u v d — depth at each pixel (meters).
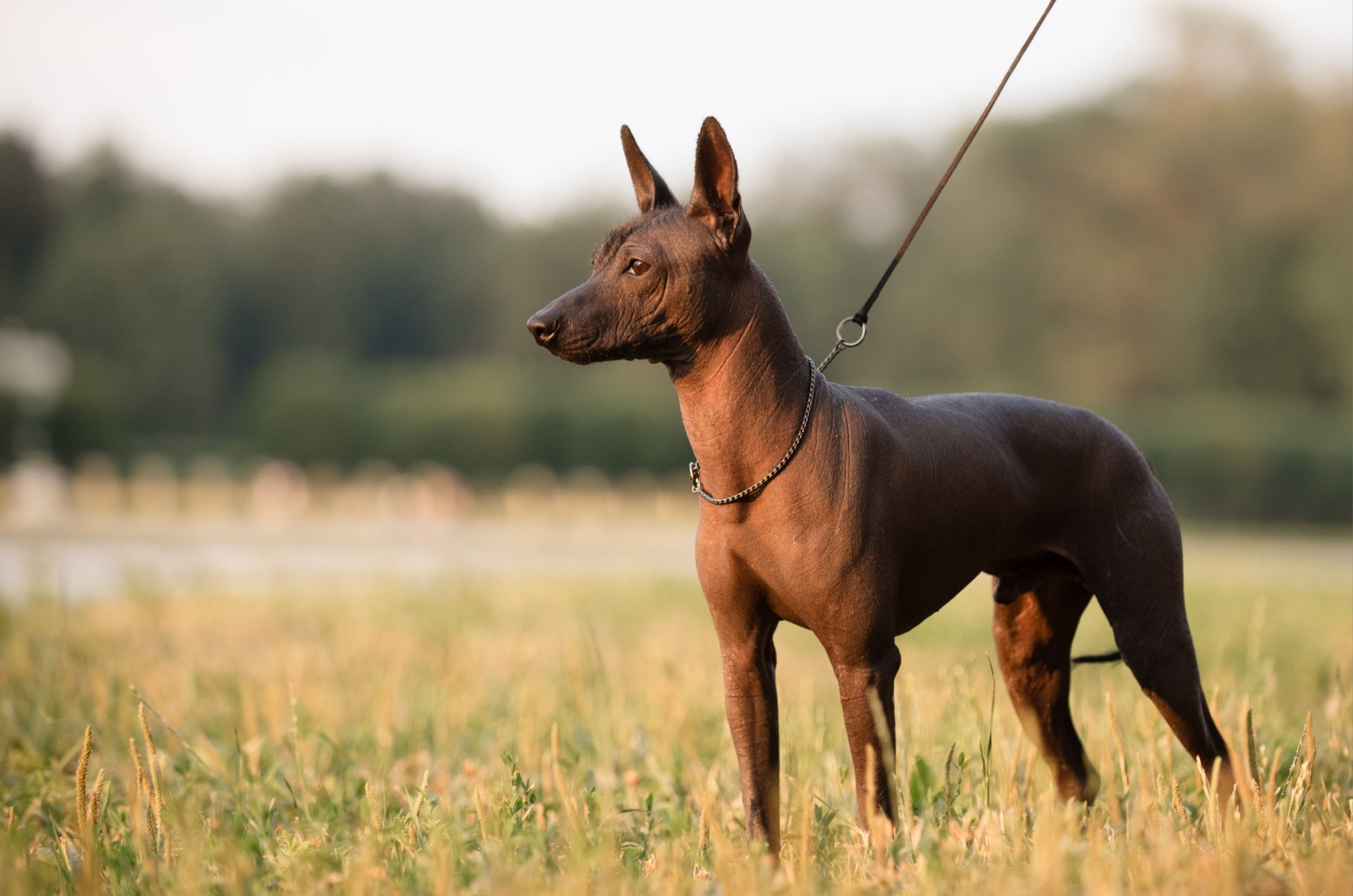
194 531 35.81
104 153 92.31
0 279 83.44
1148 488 6.90
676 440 55.38
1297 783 6.33
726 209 5.86
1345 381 58.91
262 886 5.96
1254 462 49.56
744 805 6.23
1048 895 4.90
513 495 53.91
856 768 6.01
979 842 5.95
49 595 15.51
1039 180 69.88
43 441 51.88
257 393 65.06
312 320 92.31
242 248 92.69
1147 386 66.00
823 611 5.90
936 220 73.62
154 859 5.97
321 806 7.37
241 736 8.85
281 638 14.18
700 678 10.27
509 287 86.75
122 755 8.95
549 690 10.38
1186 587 22.14
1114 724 6.75
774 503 5.89
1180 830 5.96
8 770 8.51
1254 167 65.00
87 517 39.56
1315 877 5.03
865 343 74.25
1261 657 13.07
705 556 6.15
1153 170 66.19
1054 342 68.44
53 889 5.86
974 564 6.54
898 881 5.39
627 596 19.41
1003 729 8.16
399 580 20.56
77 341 79.31
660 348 5.92
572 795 7.30
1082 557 6.83
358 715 9.92
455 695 10.25
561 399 56.41
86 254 81.00
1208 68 66.31
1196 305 62.84
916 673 10.36
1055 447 6.75
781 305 6.09
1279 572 28.17
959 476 6.30
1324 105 63.72
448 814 6.44
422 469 55.16
